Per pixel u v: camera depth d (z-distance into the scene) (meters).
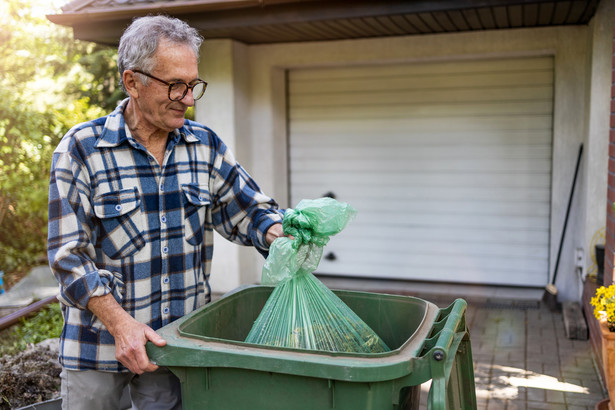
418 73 6.29
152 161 2.17
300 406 1.72
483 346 4.83
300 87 6.71
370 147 6.57
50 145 7.84
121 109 2.16
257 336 2.06
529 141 6.03
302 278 2.12
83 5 5.30
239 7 4.91
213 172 2.36
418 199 6.48
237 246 6.21
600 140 5.09
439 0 4.55
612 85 4.08
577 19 5.24
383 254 6.67
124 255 2.11
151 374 2.31
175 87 2.01
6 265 7.69
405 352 1.71
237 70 6.14
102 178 2.08
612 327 3.28
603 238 5.14
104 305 1.95
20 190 7.73
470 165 6.25
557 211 5.83
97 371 2.15
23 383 3.16
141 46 1.97
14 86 7.98
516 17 5.07
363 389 1.65
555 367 4.38
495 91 6.07
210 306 2.15
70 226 2.00
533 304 5.82
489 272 6.33
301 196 6.88
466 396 2.16
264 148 6.51
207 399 1.83
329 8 4.81
